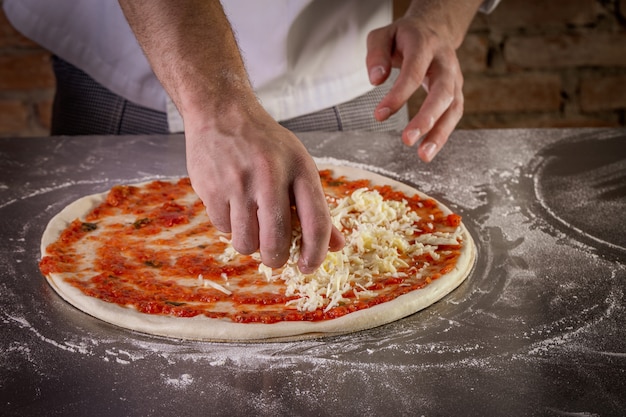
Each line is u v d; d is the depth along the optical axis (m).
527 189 1.35
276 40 1.59
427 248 1.12
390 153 1.51
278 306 1.00
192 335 0.94
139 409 0.80
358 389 0.83
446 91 1.30
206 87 0.94
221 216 0.87
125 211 1.27
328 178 1.39
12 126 2.46
